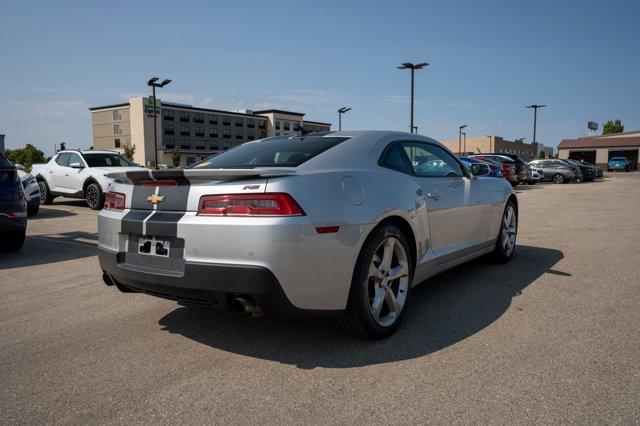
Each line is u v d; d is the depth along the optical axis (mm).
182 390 2461
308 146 3354
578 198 14445
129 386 2512
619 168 50562
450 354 2842
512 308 3666
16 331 3340
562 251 5855
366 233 2904
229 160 3430
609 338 3037
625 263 5160
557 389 2387
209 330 3311
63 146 16859
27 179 9914
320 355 2867
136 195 3061
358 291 2891
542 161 26016
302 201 2631
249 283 2518
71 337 3215
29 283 4629
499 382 2473
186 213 2766
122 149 91062
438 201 3756
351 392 2404
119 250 3117
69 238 7328
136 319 3561
